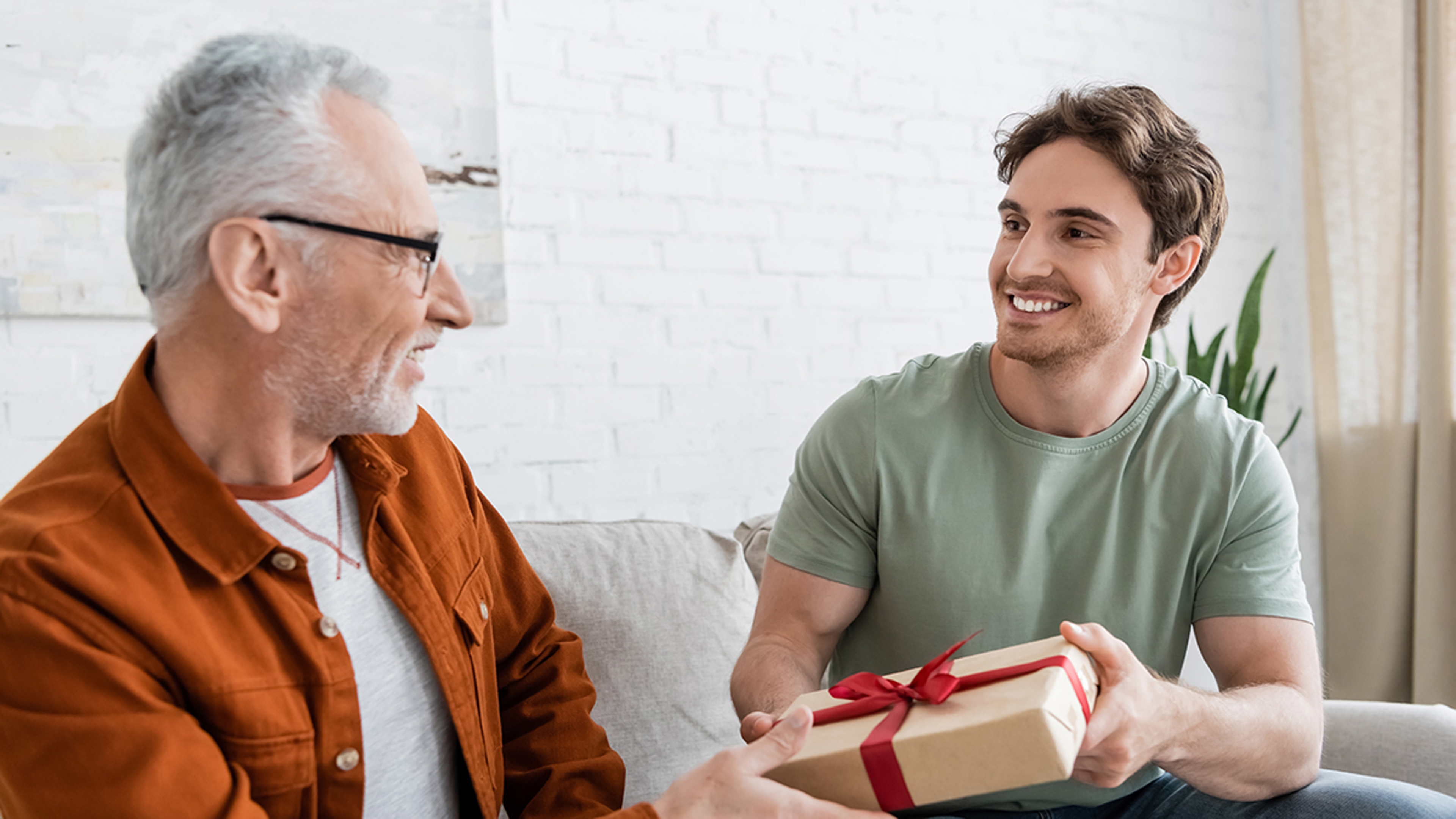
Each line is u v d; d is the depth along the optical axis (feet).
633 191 7.66
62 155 5.97
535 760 3.60
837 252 8.39
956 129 8.85
